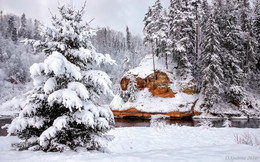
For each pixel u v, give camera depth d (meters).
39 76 5.50
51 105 5.30
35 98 5.42
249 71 31.66
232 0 35.12
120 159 4.12
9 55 64.69
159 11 35.41
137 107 29.48
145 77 33.34
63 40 6.08
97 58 6.15
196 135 10.85
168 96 30.52
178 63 31.89
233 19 31.73
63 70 5.17
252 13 34.28
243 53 31.09
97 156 4.63
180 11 31.02
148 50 49.50
